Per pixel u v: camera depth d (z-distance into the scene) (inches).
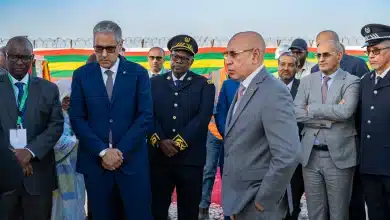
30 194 152.0
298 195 187.2
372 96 157.9
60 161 169.2
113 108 144.6
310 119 166.4
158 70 247.9
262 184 111.7
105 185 145.0
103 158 140.0
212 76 231.0
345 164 163.5
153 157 170.2
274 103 111.7
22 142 149.7
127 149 142.0
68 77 391.2
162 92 172.6
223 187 122.7
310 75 175.8
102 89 145.0
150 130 169.9
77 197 175.9
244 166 117.1
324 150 165.6
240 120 116.6
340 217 165.2
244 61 117.0
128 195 145.8
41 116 155.3
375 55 155.6
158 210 171.9
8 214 146.6
